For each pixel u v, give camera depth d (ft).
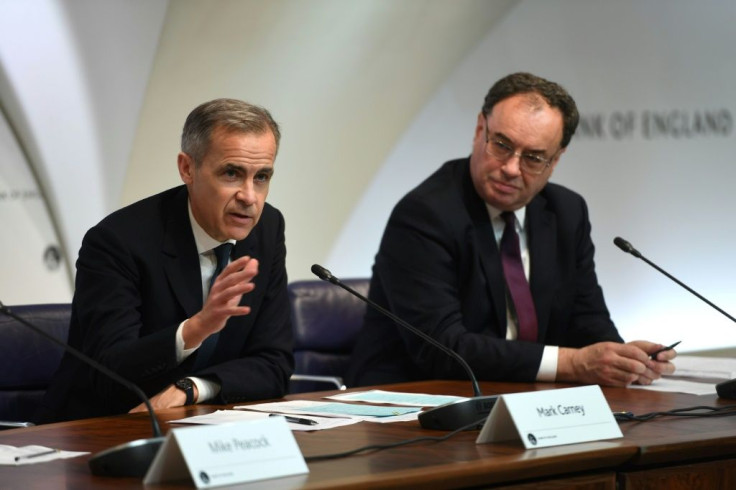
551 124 19.15
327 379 21.22
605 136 34.06
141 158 27.68
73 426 13.15
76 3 25.96
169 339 14.69
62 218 27.04
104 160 27.20
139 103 27.20
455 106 32.07
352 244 31.37
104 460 9.71
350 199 31.17
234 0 27.40
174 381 15.83
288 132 29.71
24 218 26.53
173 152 28.09
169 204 16.72
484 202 20.10
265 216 17.54
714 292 35.86
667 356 17.87
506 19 32.40
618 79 34.22
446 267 19.51
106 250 16.05
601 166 34.04
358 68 30.09
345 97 30.19
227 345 16.75
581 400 11.60
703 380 18.33
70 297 27.43
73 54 26.23
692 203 35.45
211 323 14.55
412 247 19.57
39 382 18.20
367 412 13.79
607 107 34.09
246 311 14.52
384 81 30.63
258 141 15.75
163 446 9.26
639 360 17.40
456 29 31.30
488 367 18.24
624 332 34.63
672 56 34.94
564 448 10.85
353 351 20.97
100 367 11.31
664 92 34.91
